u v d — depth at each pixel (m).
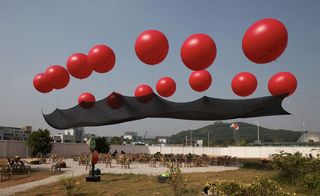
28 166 17.81
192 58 11.45
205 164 22.69
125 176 14.73
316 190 9.63
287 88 15.76
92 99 21.34
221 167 20.91
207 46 11.23
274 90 16.17
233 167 20.78
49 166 20.95
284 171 11.62
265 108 17.89
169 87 18.31
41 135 31.64
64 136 69.94
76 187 11.66
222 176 14.82
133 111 20.94
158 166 21.56
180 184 8.61
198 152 40.91
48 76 15.33
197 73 16.55
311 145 35.62
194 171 17.83
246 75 15.72
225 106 18.89
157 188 10.92
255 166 20.77
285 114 19.50
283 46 9.29
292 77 15.75
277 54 9.48
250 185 6.30
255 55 9.50
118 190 10.86
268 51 9.27
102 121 21.88
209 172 17.06
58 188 11.59
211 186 7.11
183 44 11.66
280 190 6.27
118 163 23.17
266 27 9.04
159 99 20.22
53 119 23.02
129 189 10.99
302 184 10.23
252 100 17.91
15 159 17.61
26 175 15.96
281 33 9.02
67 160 27.41
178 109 19.77
